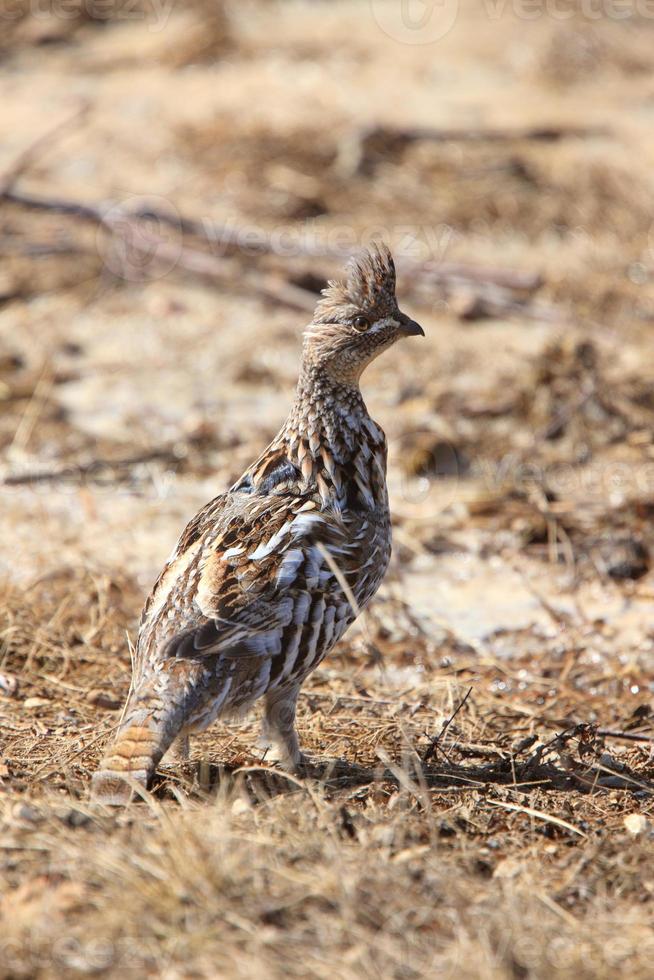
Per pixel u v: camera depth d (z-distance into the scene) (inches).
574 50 1037.8
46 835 264.7
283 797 287.9
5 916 238.8
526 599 450.3
